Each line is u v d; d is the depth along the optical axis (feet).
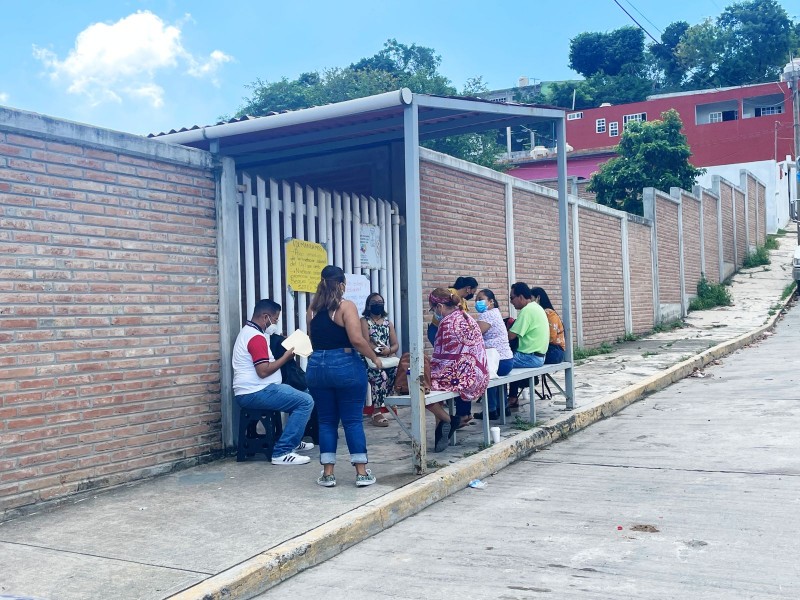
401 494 18.66
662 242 67.36
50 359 18.67
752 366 41.50
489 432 24.50
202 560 14.56
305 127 23.99
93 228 19.95
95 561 14.65
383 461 22.45
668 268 68.49
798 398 30.68
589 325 51.34
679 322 67.26
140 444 20.81
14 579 13.79
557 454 24.75
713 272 84.94
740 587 13.28
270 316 22.89
